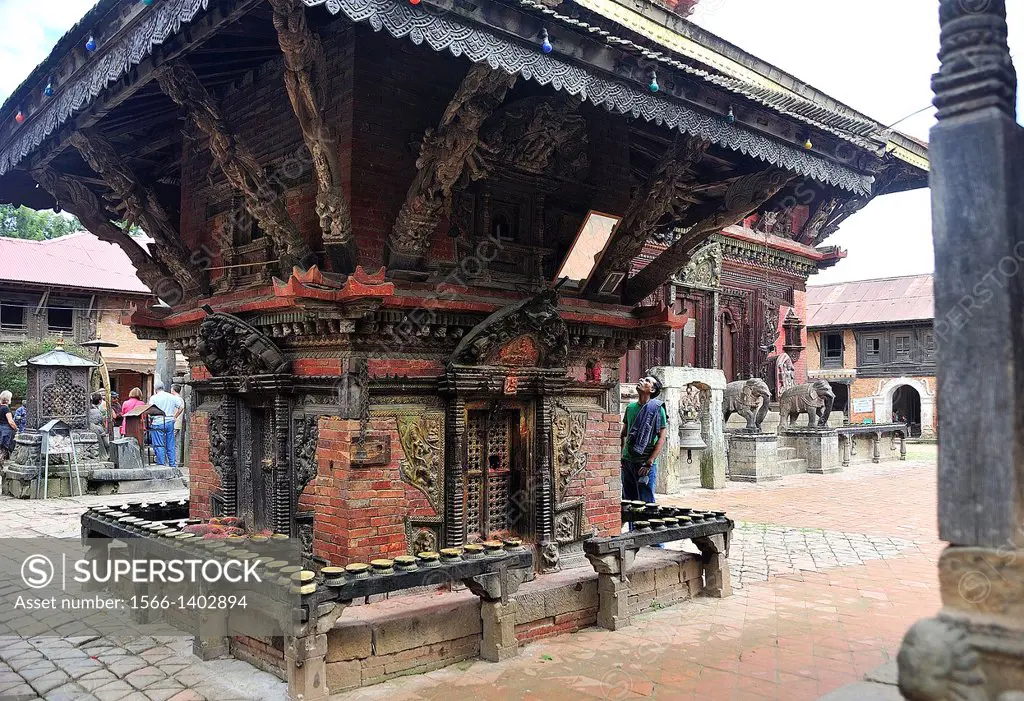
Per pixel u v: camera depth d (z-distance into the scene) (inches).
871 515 480.7
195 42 184.7
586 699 176.7
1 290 1167.6
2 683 188.2
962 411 94.7
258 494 254.4
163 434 651.5
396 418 225.5
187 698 177.6
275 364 235.8
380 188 227.0
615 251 277.0
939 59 100.2
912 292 1460.4
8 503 529.0
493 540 245.6
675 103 219.8
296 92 190.5
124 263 1289.4
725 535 271.3
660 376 598.9
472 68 199.8
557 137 261.3
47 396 607.5
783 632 228.2
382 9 155.3
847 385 1503.4
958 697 92.2
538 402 255.9
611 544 229.6
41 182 295.4
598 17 205.6
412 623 191.9
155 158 329.1
